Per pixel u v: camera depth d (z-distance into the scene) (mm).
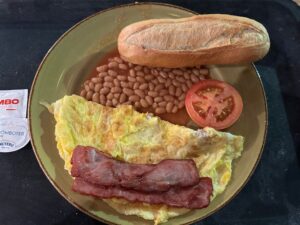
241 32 294
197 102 299
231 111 296
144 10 322
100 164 265
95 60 313
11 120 302
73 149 280
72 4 349
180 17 319
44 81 298
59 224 276
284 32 346
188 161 271
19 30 338
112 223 260
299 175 296
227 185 277
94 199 267
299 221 281
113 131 291
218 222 279
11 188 285
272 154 303
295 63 336
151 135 292
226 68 314
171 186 262
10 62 326
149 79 307
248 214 282
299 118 317
